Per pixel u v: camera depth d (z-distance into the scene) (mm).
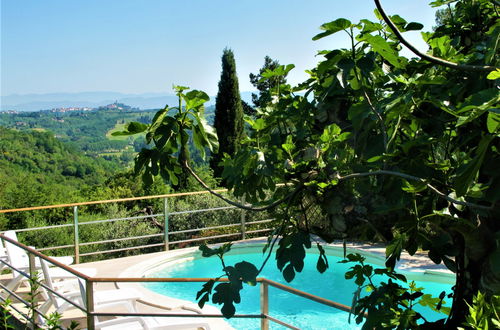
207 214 10570
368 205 2010
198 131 2270
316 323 6730
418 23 2066
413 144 1931
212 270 8781
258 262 9086
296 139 2438
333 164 2029
